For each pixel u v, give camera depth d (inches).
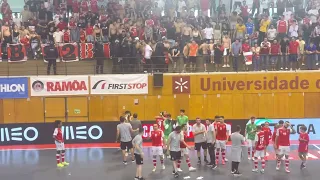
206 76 955.3
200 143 706.8
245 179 613.6
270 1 1261.1
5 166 717.3
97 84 950.4
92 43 986.1
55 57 962.1
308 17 1143.0
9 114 942.4
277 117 953.5
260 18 1118.4
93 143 937.5
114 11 1173.1
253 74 951.6
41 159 772.0
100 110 956.0
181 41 1034.7
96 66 980.6
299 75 947.3
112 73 982.4
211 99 957.2
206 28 1064.8
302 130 674.2
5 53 983.0
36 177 641.0
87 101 954.1
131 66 979.3
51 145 919.0
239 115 957.2
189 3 1240.2
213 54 978.7
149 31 1053.2
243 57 977.5
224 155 716.0
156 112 957.8
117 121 946.7
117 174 651.5
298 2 1222.9
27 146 911.7
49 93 945.5
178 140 631.8
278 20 1082.7
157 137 668.1
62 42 1010.1
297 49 958.4
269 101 954.1
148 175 643.5
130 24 1071.6
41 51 990.4
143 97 957.8
